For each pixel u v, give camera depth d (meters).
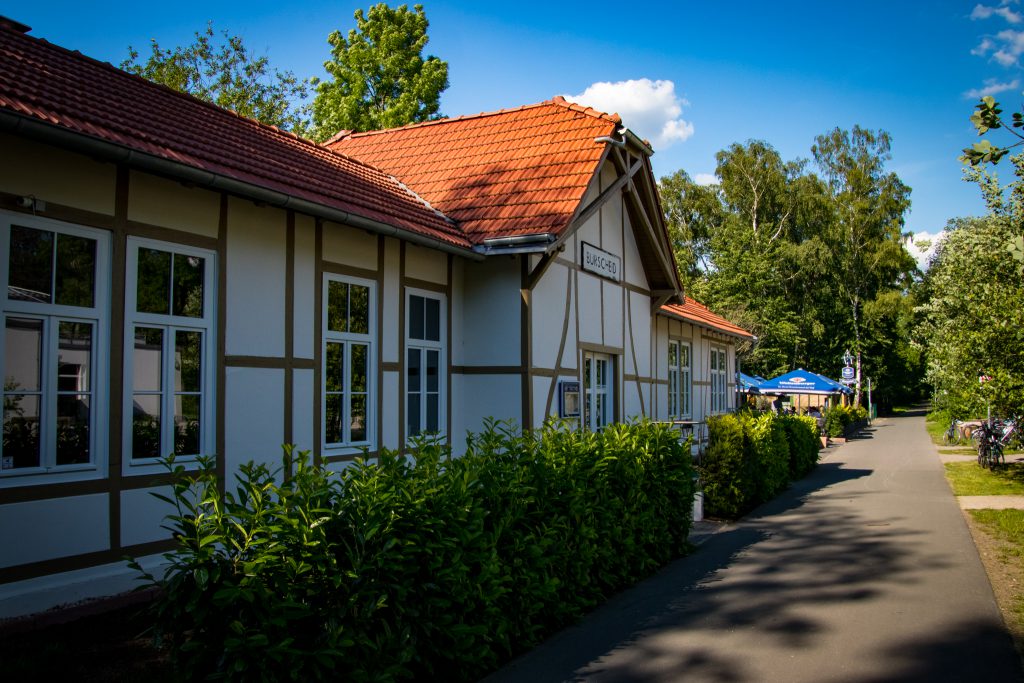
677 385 20.17
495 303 11.34
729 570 8.80
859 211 51.00
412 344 10.48
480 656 5.05
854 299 52.75
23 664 4.98
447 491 5.19
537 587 5.98
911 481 17.53
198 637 3.82
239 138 9.27
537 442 7.02
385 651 4.39
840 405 38.59
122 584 6.52
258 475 4.44
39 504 6.03
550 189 11.77
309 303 8.76
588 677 5.31
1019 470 19.09
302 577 4.09
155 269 7.05
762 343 46.94
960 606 7.19
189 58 26.77
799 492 15.98
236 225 7.85
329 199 8.67
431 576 4.84
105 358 6.59
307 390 8.69
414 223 10.07
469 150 13.70
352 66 29.56
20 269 6.02
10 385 5.94
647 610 7.08
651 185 15.17
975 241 16.14
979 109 5.77
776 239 50.25
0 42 7.46
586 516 7.04
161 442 7.04
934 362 20.42
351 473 4.88
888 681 5.30
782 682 5.26
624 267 15.28
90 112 6.77
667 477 9.26
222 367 7.63
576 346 12.98
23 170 6.01
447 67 29.73
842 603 7.31
